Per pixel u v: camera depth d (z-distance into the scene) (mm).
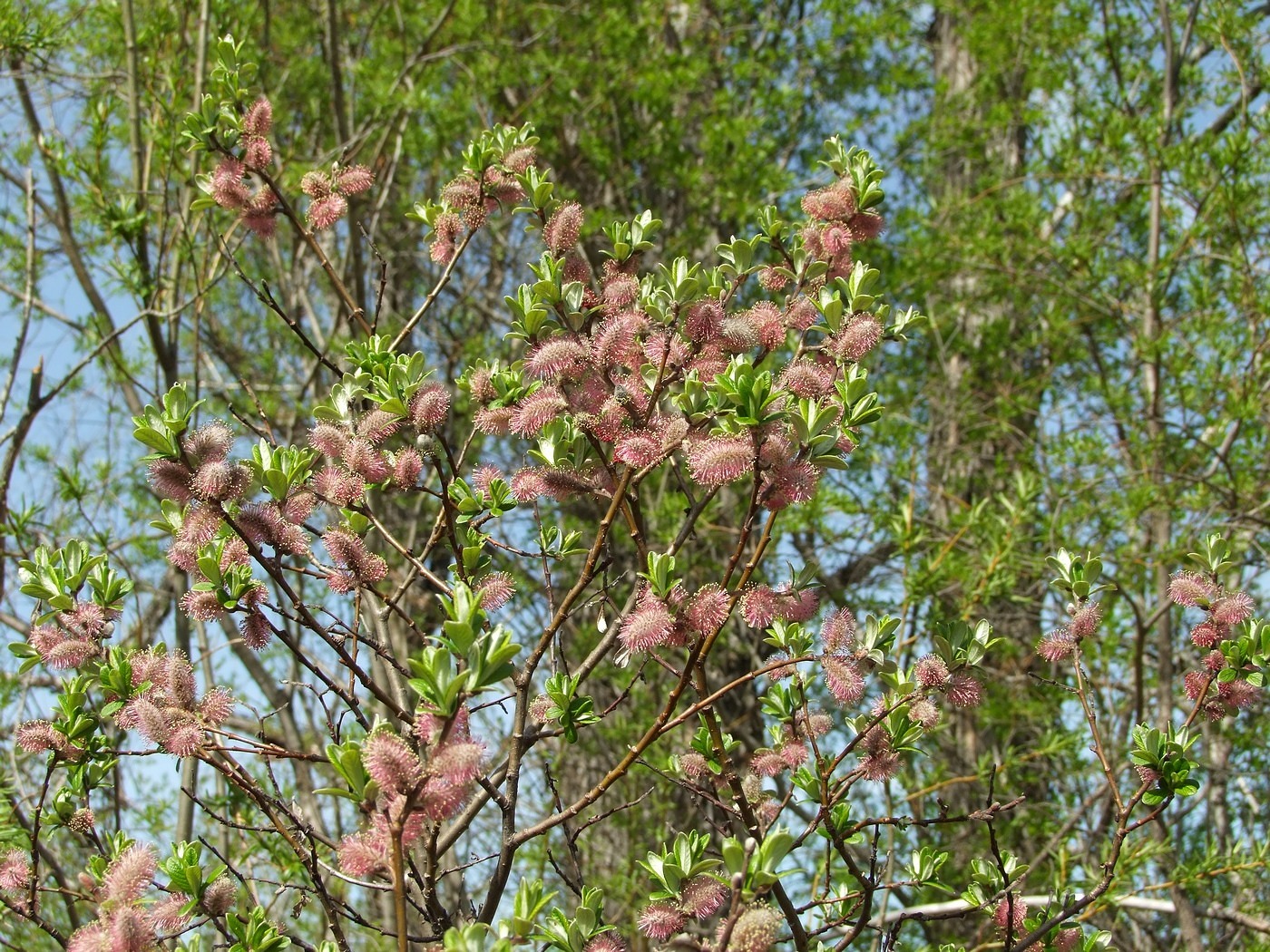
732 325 2586
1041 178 9039
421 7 9711
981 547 7027
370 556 2809
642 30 10047
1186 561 6953
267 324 9672
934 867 3006
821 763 2705
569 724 2818
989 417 9648
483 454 9227
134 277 6035
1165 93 8438
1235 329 7965
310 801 6062
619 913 6969
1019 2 9508
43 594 2900
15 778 4301
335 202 3578
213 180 3500
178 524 2857
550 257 2844
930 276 9234
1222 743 7684
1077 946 2943
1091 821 7254
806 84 11047
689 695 7387
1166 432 7898
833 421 2406
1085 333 9555
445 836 2895
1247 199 7562
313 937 7500
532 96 9602
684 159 9367
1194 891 5711
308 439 2898
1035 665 8250
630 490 2760
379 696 2742
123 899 2217
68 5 7777
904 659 6246
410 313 10492
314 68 8961
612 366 2768
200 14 6953
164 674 2641
